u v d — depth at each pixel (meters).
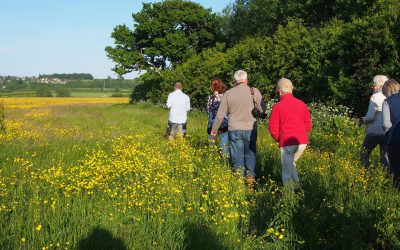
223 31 47.47
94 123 19.23
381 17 14.68
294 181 6.19
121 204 5.36
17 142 10.95
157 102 38.78
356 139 10.45
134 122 19.69
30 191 5.80
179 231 4.66
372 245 4.44
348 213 4.89
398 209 4.67
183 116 12.25
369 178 6.25
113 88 124.62
